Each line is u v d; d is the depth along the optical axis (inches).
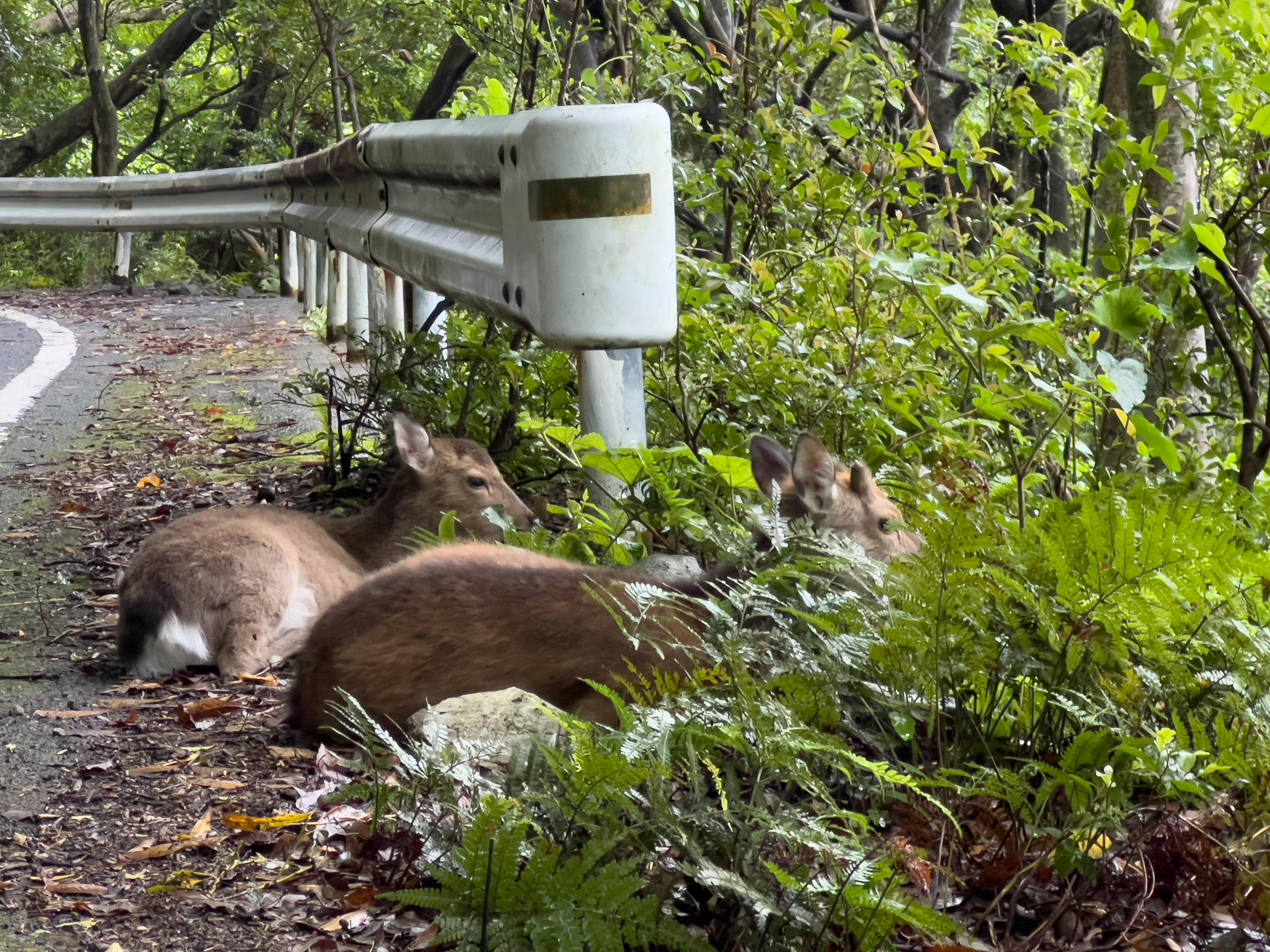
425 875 103.2
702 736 102.0
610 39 356.8
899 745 118.0
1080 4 271.9
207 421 333.7
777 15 284.5
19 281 1002.1
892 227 259.8
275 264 924.0
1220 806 101.3
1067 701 103.7
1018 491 159.2
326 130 1109.7
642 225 159.9
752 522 167.2
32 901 107.1
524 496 244.5
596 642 142.6
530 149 160.9
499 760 121.3
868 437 211.0
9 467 293.9
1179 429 200.1
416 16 718.5
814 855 94.3
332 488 264.7
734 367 217.6
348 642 146.9
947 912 97.7
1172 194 235.1
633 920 87.1
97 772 135.4
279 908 104.3
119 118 1332.4
